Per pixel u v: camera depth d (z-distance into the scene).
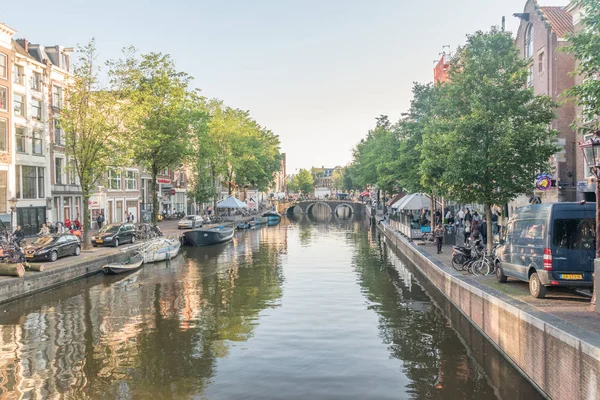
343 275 23.83
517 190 17.36
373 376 10.56
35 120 35.22
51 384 10.46
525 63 18.25
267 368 11.16
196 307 17.25
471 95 17.58
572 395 7.68
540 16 25.64
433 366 11.04
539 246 11.79
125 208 48.78
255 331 14.13
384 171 43.09
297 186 148.38
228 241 42.66
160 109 34.69
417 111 30.36
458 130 17.47
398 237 34.31
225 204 54.84
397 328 14.21
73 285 21.44
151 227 35.03
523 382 9.66
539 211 12.18
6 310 16.95
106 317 15.97
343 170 128.50
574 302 11.06
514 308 10.27
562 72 24.22
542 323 8.81
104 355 12.23
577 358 7.49
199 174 53.56
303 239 44.25
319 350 12.34
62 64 38.94
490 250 17.80
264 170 68.38
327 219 84.31
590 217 11.31
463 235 26.92
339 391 9.84
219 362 11.61
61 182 38.66
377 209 74.94
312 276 23.58
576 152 23.66
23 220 33.56
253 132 64.00
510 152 16.91
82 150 26.61
